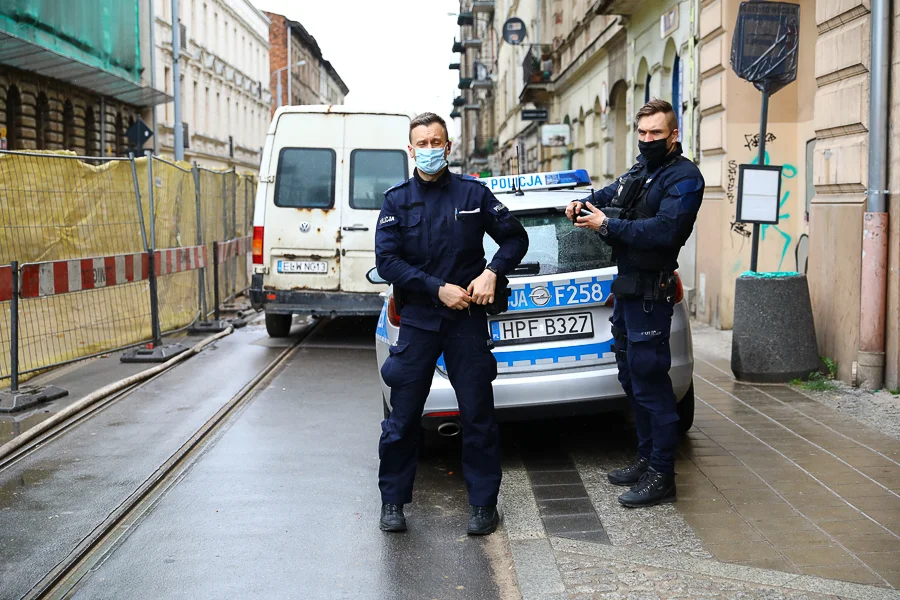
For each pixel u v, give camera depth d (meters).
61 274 8.19
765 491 4.83
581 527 4.41
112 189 9.75
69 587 3.90
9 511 4.84
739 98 10.67
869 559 3.89
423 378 4.41
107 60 28.25
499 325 5.40
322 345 11.05
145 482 5.32
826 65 7.71
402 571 4.03
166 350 9.87
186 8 41.12
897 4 6.66
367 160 10.95
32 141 24.31
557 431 6.46
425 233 4.27
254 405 7.49
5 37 19.17
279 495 5.11
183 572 4.04
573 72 23.41
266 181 10.98
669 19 14.00
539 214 5.61
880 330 6.96
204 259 12.61
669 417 4.66
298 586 3.88
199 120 43.81
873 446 5.59
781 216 10.73
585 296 5.39
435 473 5.61
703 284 11.62
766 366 7.46
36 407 7.29
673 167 4.49
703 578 3.74
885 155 6.80
